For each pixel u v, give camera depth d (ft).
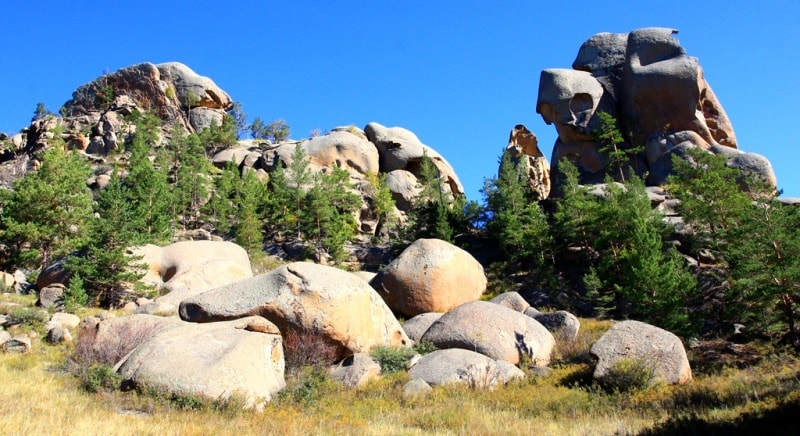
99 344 56.65
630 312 109.19
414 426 41.45
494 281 138.72
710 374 63.21
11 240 113.80
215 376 45.47
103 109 270.26
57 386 46.11
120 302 94.94
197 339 50.47
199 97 282.36
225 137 252.21
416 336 78.38
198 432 34.32
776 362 67.21
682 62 174.70
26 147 243.81
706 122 175.42
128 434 32.17
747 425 33.83
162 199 151.94
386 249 175.83
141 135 221.66
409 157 240.53
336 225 163.53
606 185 152.25
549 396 51.80
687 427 35.19
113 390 45.80
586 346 74.84
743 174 133.39
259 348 51.83
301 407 46.98
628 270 104.47
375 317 68.54
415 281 98.68
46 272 100.73
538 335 73.87
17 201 117.91
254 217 160.25
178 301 85.10
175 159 220.23
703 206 116.16
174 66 289.74
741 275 81.71
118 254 93.91
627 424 39.73
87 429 32.32
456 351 62.90
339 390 55.26
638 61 184.55
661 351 57.41
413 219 175.01
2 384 43.80
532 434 37.45
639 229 107.14
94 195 186.91
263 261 155.02
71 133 240.94
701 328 91.45
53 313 78.69
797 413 34.58
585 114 183.42
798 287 75.36
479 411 45.98
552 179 185.06
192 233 172.96
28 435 29.81
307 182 195.11
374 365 60.49
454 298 100.22
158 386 44.50
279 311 62.80
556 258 146.82
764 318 79.00
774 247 79.82
